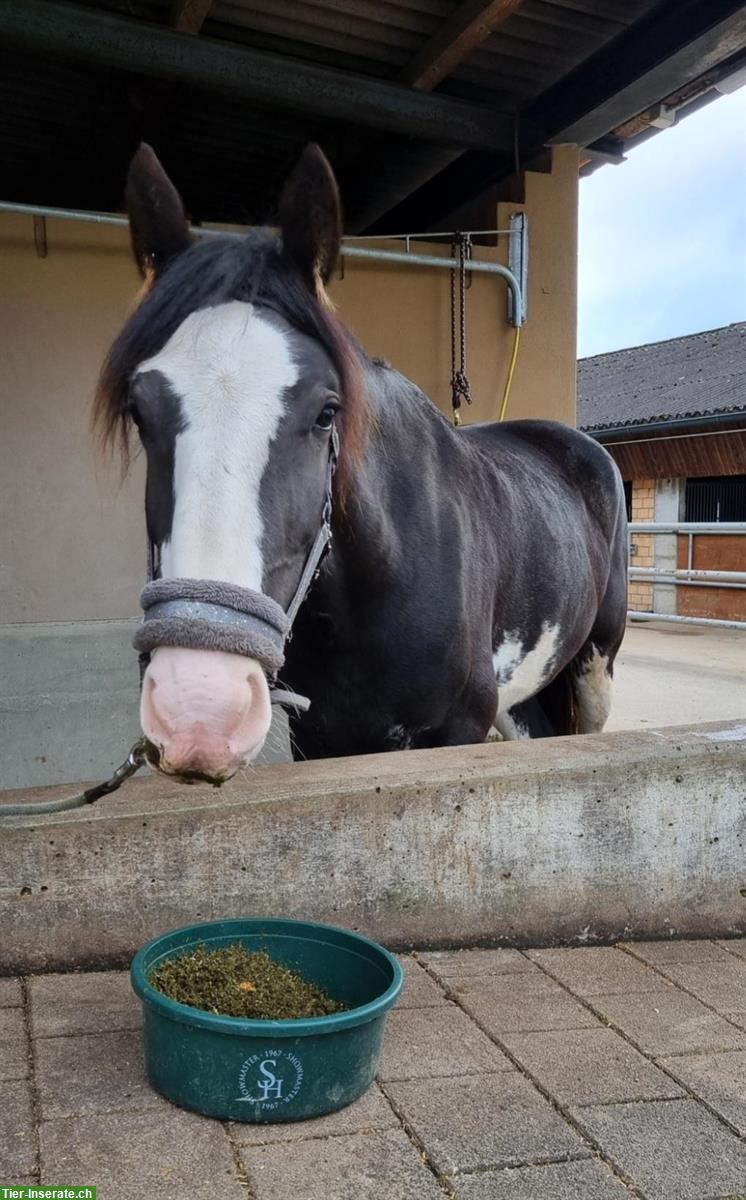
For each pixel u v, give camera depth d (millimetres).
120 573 3914
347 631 2080
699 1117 1515
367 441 1885
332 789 2010
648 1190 1337
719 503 10211
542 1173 1365
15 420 3705
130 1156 1357
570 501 3209
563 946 2209
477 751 2240
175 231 1734
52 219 3654
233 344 1433
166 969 1634
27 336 3682
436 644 2176
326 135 4812
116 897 1921
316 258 1616
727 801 2311
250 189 5629
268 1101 1428
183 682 1235
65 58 3418
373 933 2080
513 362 4191
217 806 1944
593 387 16078
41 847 1867
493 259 4191
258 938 1765
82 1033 1683
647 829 2248
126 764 1685
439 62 3689
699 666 6191
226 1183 1312
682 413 10258
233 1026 1377
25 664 3793
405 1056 1666
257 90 3648
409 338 4102
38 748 3867
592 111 3920
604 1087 1588
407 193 5379
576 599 3008
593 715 3643
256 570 1340
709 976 2064
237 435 1366
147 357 1507
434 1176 1349
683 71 3578
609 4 3482
